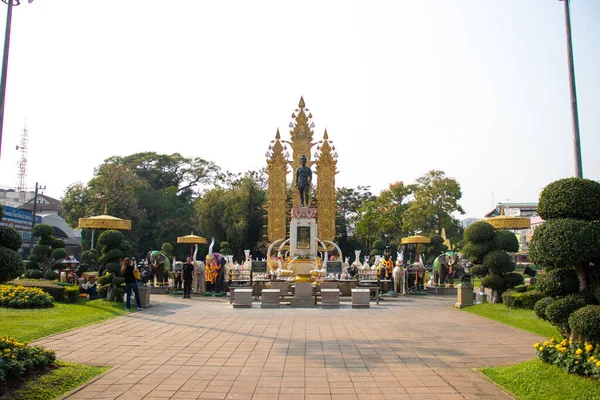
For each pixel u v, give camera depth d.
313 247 32.72
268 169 46.62
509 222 23.45
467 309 19.88
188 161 75.38
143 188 61.69
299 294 21.33
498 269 20.25
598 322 8.09
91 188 56.00
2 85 11.15
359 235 59.16
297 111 47.41
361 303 20.84
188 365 9.88
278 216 45.91
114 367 9.68
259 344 12.15
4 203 73.81
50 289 19.03
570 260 8.74
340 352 11.18
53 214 73.00
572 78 13.81
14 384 7.55
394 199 57.06
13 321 14.34
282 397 7.79
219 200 54.31
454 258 31.80
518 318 16.09
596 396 7.12
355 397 7.80
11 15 11.59
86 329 14.41
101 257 21.86
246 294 20.83
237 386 8.38
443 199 50.75
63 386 8.14
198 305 22.16
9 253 8.87
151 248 61.91
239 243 52.72
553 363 8.57
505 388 8.29
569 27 14.16
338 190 73.69
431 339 12.89
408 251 58.84
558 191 9.34
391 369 9.59
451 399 7.70
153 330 14.34
